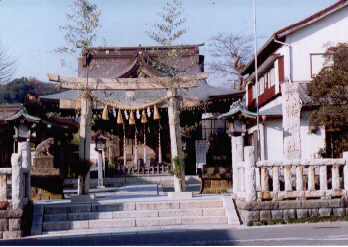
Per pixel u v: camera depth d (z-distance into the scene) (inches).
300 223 454.9
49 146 619.8
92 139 882.8
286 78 885.8
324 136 808.3
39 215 469.7
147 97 1094.4
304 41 890.7
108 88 592.1
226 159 651.5
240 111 584.7
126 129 1103.0
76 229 458.9
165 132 1111.6
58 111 1080.8
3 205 432.8
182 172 573.3
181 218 472.4
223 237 383.6
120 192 703.1
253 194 456.1
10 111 984.9
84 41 600.7
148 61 1069.8
